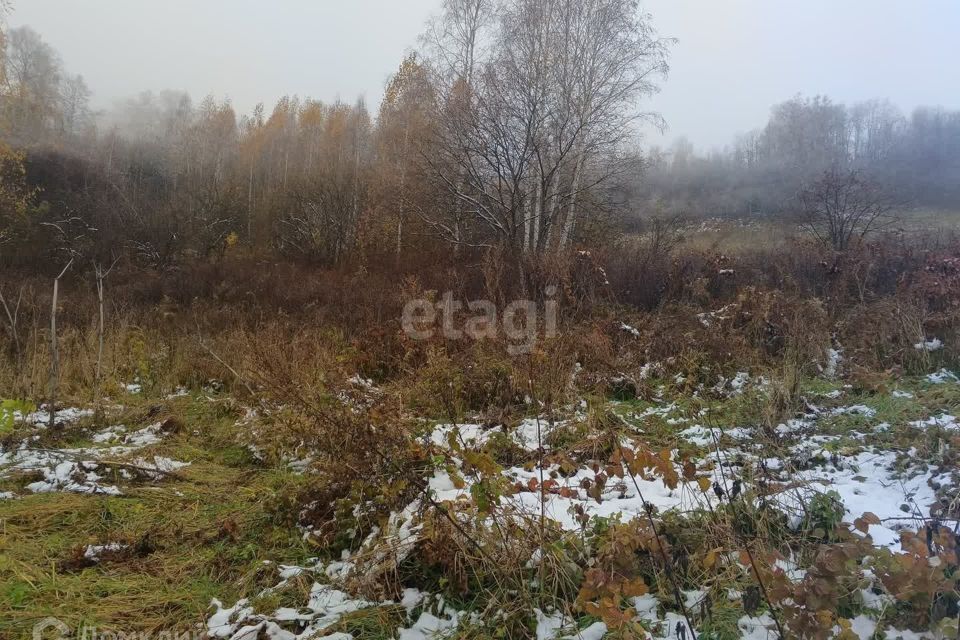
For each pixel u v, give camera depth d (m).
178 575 2.97
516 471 3.67
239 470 4.35
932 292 6.46
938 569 1.94
